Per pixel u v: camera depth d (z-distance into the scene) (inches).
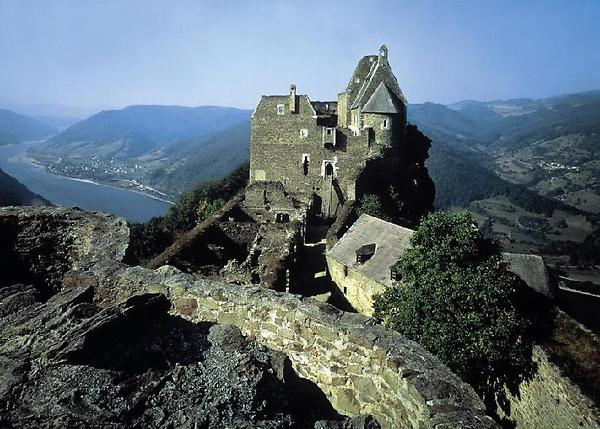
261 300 407.5
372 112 2320.4
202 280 444.8
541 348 814.5
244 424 270.8
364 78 2551.7
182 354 319.9
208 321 418.6
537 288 1182.3
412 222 2111.2
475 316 789.2
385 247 1250.6
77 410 252.7
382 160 2320.4
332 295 1314.0
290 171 2412.6
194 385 293.7
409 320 826.2
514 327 819.4
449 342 784.9
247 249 1557.6
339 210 2341.3
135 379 285.0
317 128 2357.3
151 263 1135.6
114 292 443.5
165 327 338.0
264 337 404.8
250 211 2122.3
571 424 713.0
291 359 394.0
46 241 578.6
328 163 2378.2
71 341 286.2
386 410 335.9
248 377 304.8
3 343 301.0
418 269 864.3
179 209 2652.6
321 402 368.8
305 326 386.0
